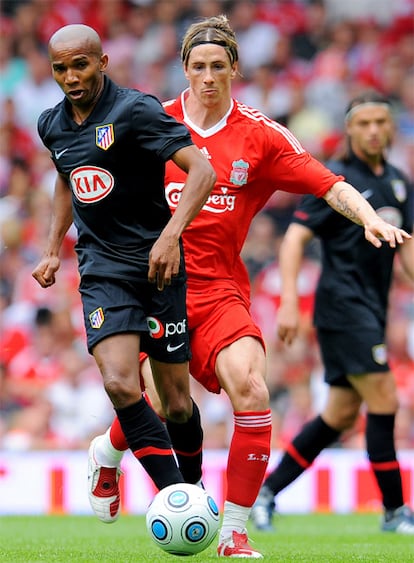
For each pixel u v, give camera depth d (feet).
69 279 161.79
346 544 74.43
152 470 56.08
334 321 87.10
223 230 66.03
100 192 57.21
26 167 193.67
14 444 136.87
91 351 56.95
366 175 88.33
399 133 204.23
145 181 57.41
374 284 87.40
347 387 88.69
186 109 67.82
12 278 163.53
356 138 87.92
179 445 65.21
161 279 54.75
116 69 209.97
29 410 140.26
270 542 75.97
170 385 61.00
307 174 65.82
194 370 64.59
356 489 113.91
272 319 160.15
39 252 166.91
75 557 59.00
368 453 88.02
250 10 221.87
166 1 222.89
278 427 138.62
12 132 200.03
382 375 86.53
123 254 57.57
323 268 88.38
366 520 101.04
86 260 58.23
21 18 220.64
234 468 61.00
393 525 87.76
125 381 55.21
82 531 86.22
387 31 222.69
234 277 67.36
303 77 212.23
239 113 67.31
